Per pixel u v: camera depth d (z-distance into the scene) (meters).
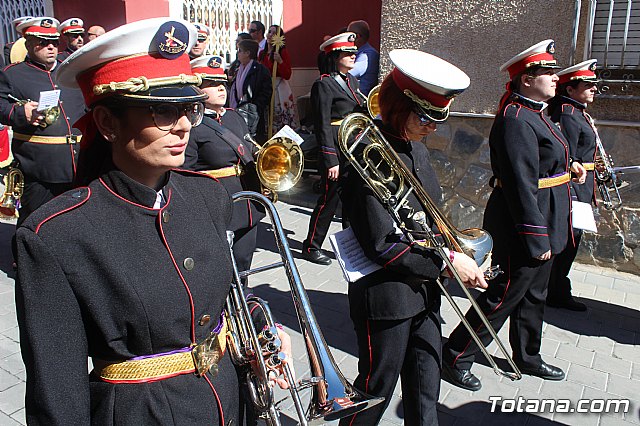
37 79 4.44
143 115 1.24
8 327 3.76
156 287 1.30
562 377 3.32
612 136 4.76
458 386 3.23
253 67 6.97
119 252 1.28
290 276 1.77
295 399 1.57
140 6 7.07
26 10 8.45
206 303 1.40
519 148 2.97
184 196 1.48
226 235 1.58
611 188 4.30
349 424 2.29
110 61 1.23
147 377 1.33
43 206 1.28
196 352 1.39
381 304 2.18
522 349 3.31
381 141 2.14
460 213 5.47
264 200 1.86
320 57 5.00
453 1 5.17
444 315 4.10
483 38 5.08
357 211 2.16
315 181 7.20
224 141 3.44
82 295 1.24
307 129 7.61
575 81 3.99
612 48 4.62
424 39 5.38
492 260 3.19
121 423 1.30
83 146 1.38
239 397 1.66
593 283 4.73
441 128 5.46
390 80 2.20
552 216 3.17
